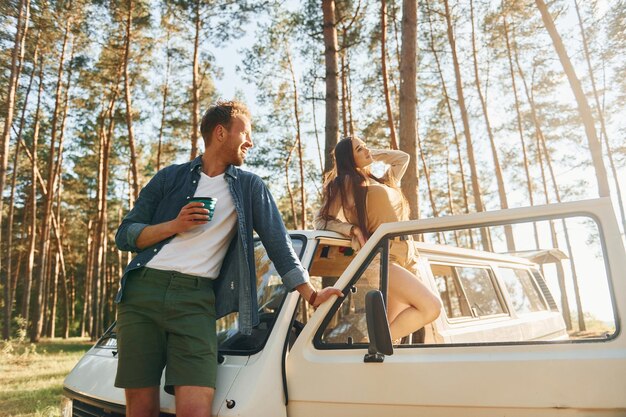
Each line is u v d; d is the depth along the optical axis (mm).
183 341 2125
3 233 37594
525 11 21859
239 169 2498
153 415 2246
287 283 2314
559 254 4859
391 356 2115
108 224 44438
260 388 2176
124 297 2240
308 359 2248
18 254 39438
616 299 1842
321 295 2301
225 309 2289
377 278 2383
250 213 2377
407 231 2334
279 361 2291
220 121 2428
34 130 27703
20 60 20953
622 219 18828
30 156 28766
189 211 2156
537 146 25172
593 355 1810
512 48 23984
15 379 10797
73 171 35812
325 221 3037
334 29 10211
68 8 22484
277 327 2406
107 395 2605
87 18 23344
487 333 3863
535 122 24453
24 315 25578
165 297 2156
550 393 1816
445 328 3463
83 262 48438
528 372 1867
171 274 2191
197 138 22281
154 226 2240
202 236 2271
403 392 2027
